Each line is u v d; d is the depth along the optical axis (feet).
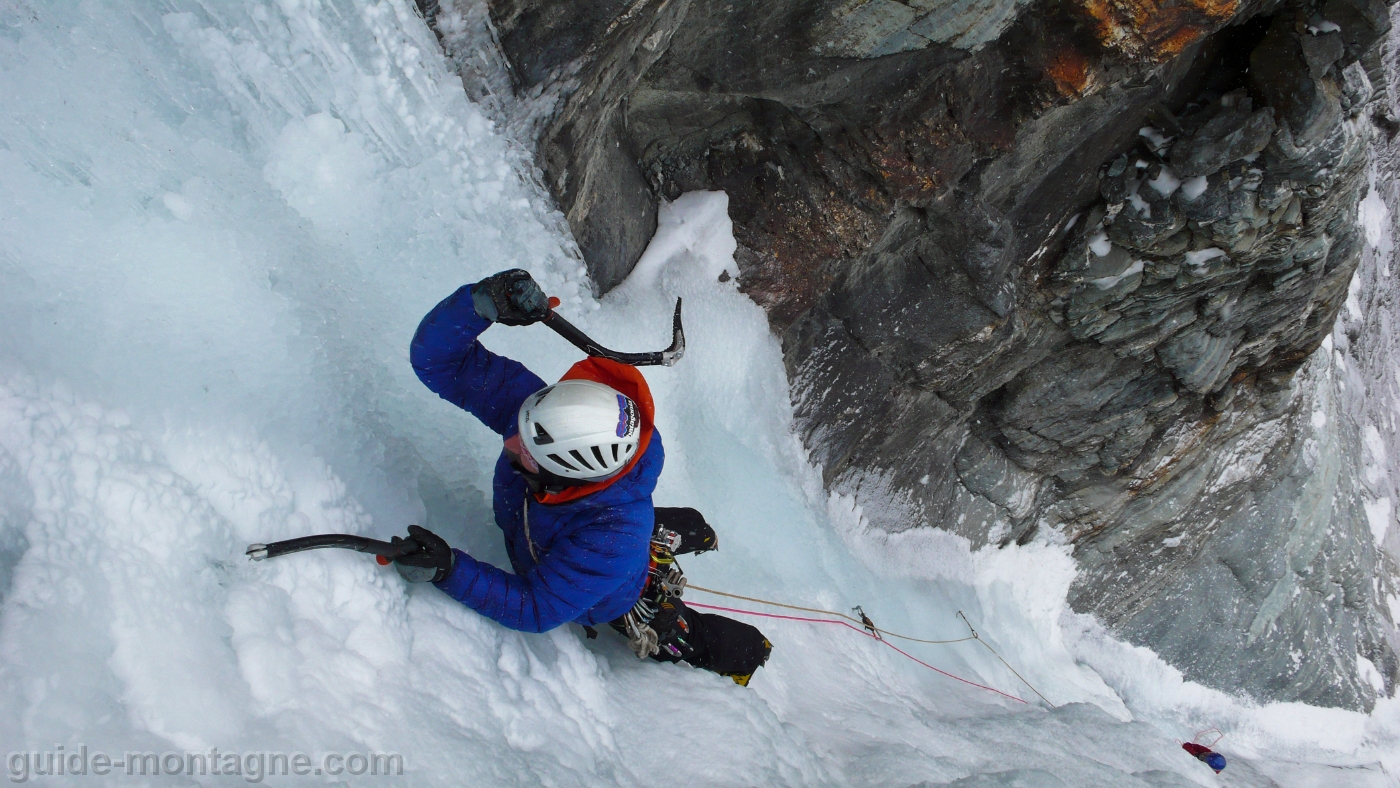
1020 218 15.69
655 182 13.33
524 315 5.98
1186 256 16.51
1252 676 31.55
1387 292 36.78
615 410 5.68
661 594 7.73
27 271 5.05
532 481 6.02
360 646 5.27
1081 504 25.31
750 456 14.38
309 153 7.45
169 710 4.08
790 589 13.70
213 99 6.84
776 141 13.16
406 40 8.20
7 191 5.16
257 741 4.25
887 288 15.93
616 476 5.93
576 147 10.18
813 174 13.43
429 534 5.70
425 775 4.80
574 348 10.57
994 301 16.10
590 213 11.37
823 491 17.53
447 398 6.59
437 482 7.36
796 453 16.33
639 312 12.57
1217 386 22.09
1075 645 27.81
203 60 6.73
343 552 5.55
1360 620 33.99
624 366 6.29
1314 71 13.80
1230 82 14.79
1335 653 33.04
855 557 17.97
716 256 13.83
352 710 4.80
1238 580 29.78
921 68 11.80
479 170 9.18
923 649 18.24
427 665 5.57
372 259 7.93
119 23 6.18
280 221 6.96
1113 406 21.31
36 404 4.49
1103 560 27.27
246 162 7.02
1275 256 16.99
